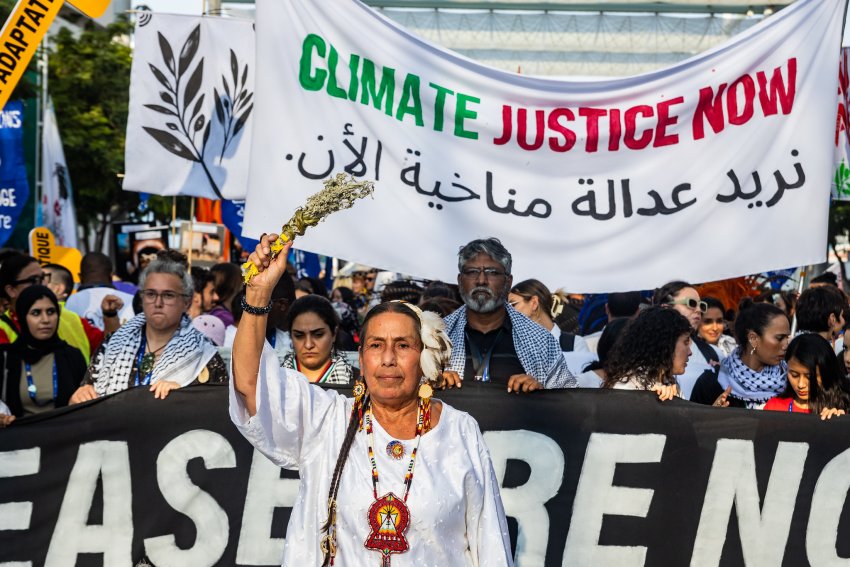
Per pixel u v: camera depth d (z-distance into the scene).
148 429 4.59
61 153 15.02
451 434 3.15
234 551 4.57
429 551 3.04
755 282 11.02
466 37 16.45
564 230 5.36
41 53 16.64
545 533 4.52
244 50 7.31
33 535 4.54
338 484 3.07
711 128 5.38
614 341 5.39
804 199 5.32
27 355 5.29
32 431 4.57
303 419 3.16
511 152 5.39
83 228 31.50
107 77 28.44
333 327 5.19
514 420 4.57
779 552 4.45
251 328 3.04
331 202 2.99
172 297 4.91
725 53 5.38
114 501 4.57
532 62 18.09
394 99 5.37
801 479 4.46
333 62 5.36
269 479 4.59
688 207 5.34
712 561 4.48
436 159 5.37
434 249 5.31
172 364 4.86
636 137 5.39
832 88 5.36
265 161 5.35
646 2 14.02
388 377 3.07
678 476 4.50
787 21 5.37
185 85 7.28
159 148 7.28
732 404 5.29
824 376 4.59
